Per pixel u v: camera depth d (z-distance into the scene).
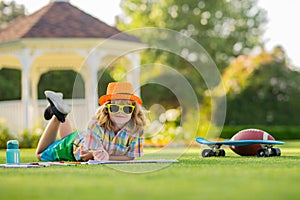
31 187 4.32
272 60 30.59
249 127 23.33
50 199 3.68
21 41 16.27
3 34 17.19
